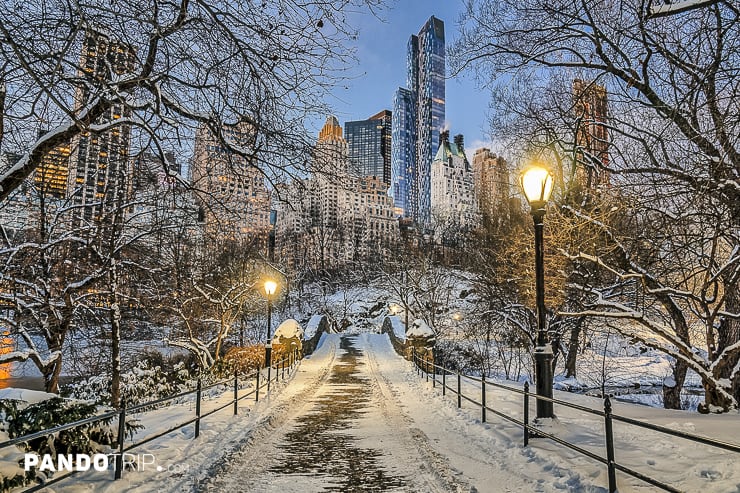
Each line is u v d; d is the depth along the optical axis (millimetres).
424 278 50594
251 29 6551
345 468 7547
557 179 17734
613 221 12398
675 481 5797
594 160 14219
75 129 6996
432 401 14344
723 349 12008
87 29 4973
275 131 7055
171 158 8102
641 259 12633
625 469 5000
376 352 36500
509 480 6570
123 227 13992
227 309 23906
